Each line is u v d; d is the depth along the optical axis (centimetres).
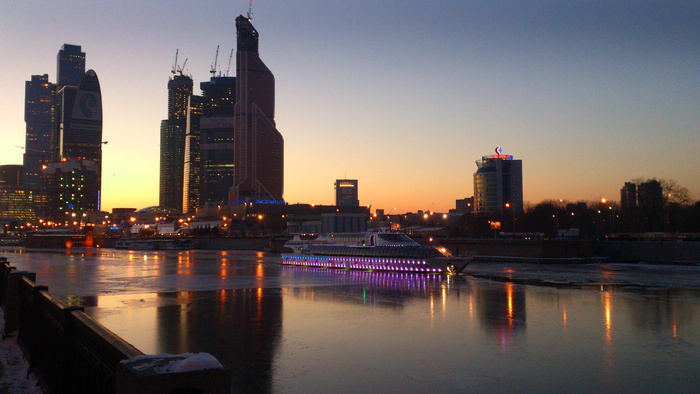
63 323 1494
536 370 2500
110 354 1070
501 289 5828
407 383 2298
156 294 5459
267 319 3884
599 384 2286
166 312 4219
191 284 6506
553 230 19862
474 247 12281
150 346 2989
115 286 6288
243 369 2520
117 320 3838
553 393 2167
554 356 2759
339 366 2570
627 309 4334
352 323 3712
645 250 10769
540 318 3912
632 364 2600
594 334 3322
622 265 9781
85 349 1309
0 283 3494
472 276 7525
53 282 6800
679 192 16012
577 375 2417
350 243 9712
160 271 8806
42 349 1859
